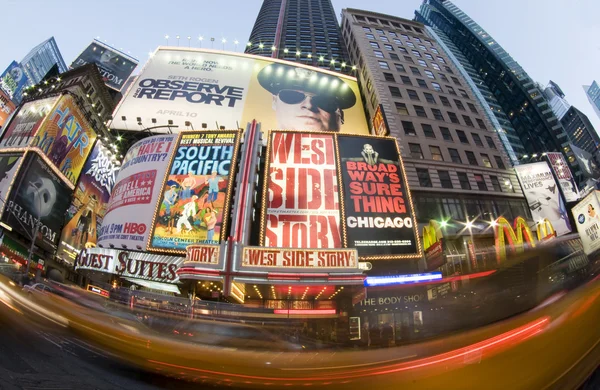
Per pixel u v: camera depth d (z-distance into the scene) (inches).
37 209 1679.4
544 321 433.1
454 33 7618.1
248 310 1067.3
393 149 1514.5
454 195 1676.9
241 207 1236.5
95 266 1235.2
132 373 362.0
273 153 1428.4
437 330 1112.8
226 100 2258.9
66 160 1937.7
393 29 2866.6
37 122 1819.6
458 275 1181.1
